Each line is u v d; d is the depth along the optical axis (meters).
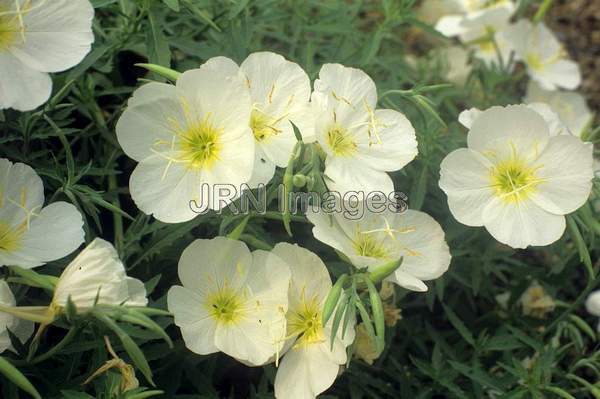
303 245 0.69
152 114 0.59
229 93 0.59
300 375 0.60
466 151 0.62
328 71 0.61
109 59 0.67
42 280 0.56
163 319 0.60
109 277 0.56
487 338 0.68
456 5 0.90
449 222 0.68
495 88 0.85
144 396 0.56
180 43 0.67
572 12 1.00
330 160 0.60
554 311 0.73
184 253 0.59
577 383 0.69
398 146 0.61
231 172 0.59
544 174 0.63
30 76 0.59
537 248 0.75
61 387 0.59
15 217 0.58
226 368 0.68
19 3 0.59
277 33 0.76
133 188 0.59
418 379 0.69
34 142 0.67
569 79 0.85
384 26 0.74
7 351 0.59
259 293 0.60
